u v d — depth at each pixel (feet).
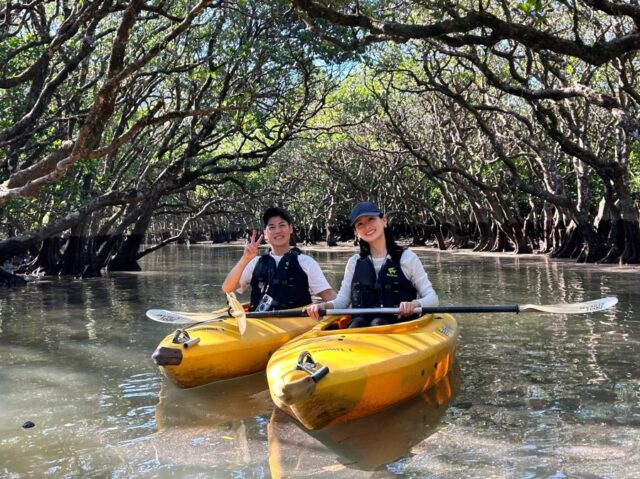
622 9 29.37
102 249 65.72
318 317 18.26
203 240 258.57
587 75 61.00
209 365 18.26
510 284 47.24
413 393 16.70
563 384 18.04
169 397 17.56
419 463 12.41
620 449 12.95
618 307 33.35
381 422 15.06
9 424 15.35
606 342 23.91
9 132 38.40
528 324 28.30
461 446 13.32
